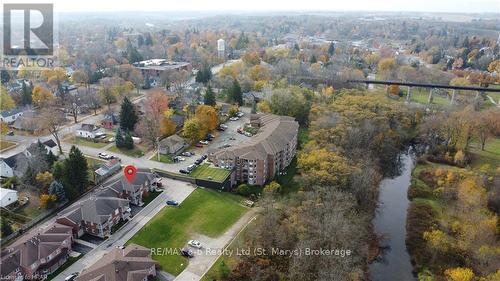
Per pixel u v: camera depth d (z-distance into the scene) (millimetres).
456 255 109688
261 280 95375
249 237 107438
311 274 92625
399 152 184000
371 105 190250
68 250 102125
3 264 89625
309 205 107438
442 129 183000
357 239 105375
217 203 130250
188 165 150875
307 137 184625
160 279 95688
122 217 117000
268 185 138250
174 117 192500
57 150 159500
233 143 173000
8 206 117938
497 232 116438
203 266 101250
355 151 146375
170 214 121312
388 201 144875
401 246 118938
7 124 181500
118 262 90438
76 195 125938
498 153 176125
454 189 139875
